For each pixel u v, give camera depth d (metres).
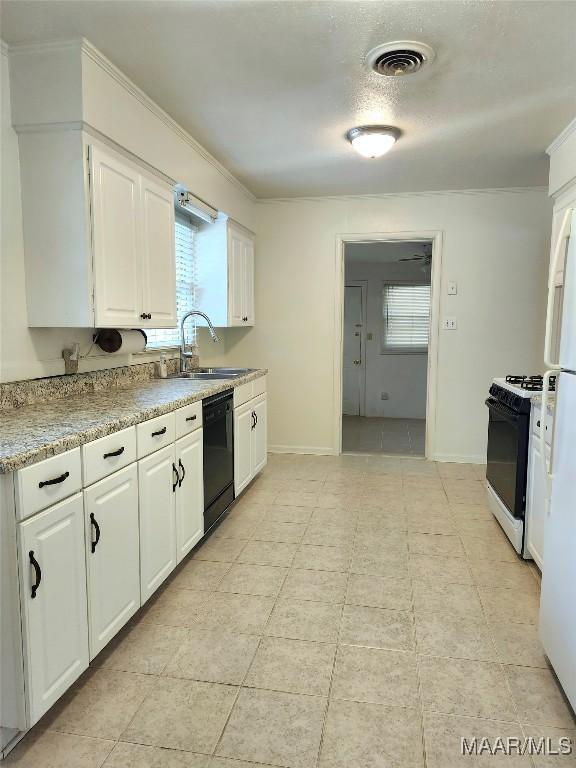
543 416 1.90
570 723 1.62
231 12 1.91
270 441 5.11
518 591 2.44
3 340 2.14
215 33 2.05
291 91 2.56
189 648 2.01
